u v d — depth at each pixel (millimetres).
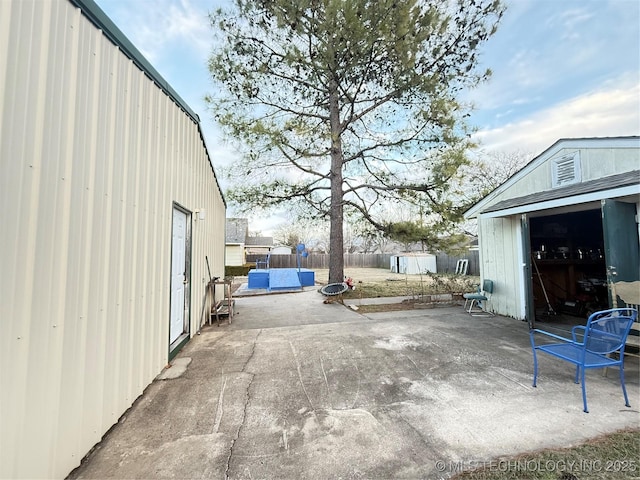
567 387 2920
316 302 8281
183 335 4410
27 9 1599
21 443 1519
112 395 2369
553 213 5363
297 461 1917
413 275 16922
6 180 1468
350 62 6801
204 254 5695
